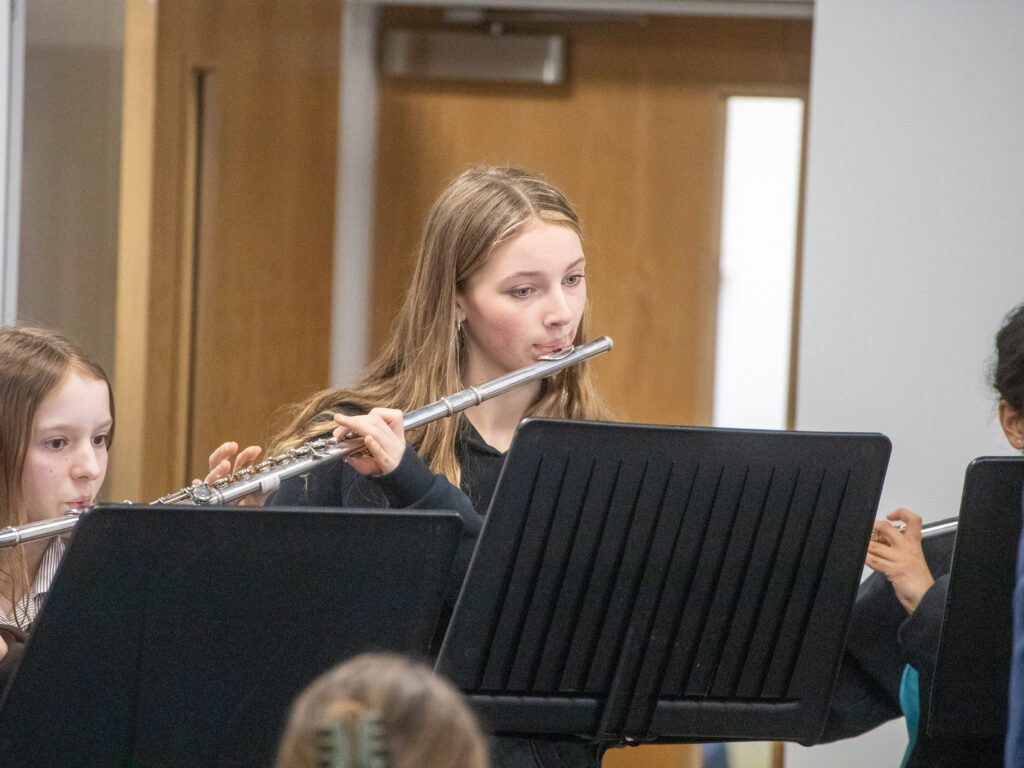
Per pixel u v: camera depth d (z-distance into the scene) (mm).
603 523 4641
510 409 6082
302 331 10695
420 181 11992
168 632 4230
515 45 11688
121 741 4305
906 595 5754
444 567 4453
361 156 11773
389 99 11969
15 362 5438
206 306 9500
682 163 11680
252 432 10125
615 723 4891
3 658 4957
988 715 5012
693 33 11578
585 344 6141
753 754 11312
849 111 9188
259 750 4449
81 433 5512
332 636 4414
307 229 10680
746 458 4648
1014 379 5738
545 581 4660
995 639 4914
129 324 8523
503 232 5738
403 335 6203
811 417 9250
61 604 4062
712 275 11695
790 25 11438
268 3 9938
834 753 9211
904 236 9156
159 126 8883
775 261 11641
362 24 11547
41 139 8656
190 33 9102
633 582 4723
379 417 5207
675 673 4859
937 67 9109
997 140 9062
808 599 4879
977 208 9086
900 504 9180
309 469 5289
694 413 11734
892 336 9180
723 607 4820
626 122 11711
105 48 8664
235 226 9664
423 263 6047
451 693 2764
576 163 11789
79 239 8719
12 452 5398
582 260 5906
